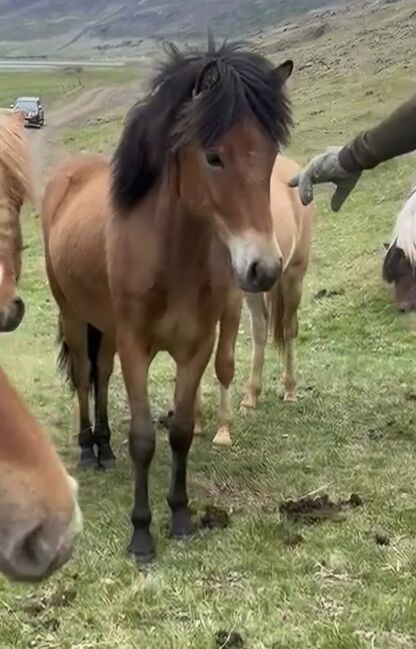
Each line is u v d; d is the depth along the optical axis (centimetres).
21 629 393
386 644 379
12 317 233
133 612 406
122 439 644
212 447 616
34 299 1193
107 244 470
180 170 432
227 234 420
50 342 959
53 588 425
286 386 723
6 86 4981
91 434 595
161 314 457
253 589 425
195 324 462
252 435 639
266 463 584
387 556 453
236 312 599
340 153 354
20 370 812
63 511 198
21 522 193
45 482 198
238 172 411
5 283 225
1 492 195
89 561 452
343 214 1453
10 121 248
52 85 4831
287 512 508
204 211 426
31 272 1309
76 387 592
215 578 437
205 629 388
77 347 583
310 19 5722
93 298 513
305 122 2277
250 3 14062
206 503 524
